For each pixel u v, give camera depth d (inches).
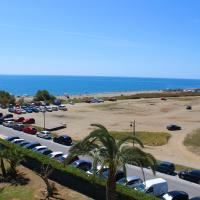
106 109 5723.4
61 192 1808.6
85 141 1359.5
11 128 3919.8
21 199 1753.2
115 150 1341.0
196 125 4276.6
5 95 6131.9
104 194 1652.3
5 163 2325.3
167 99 7327.8
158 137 3469.5
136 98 7549.2
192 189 1934.1
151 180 1781.5
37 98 6815.9
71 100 7204.7
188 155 2834.6
